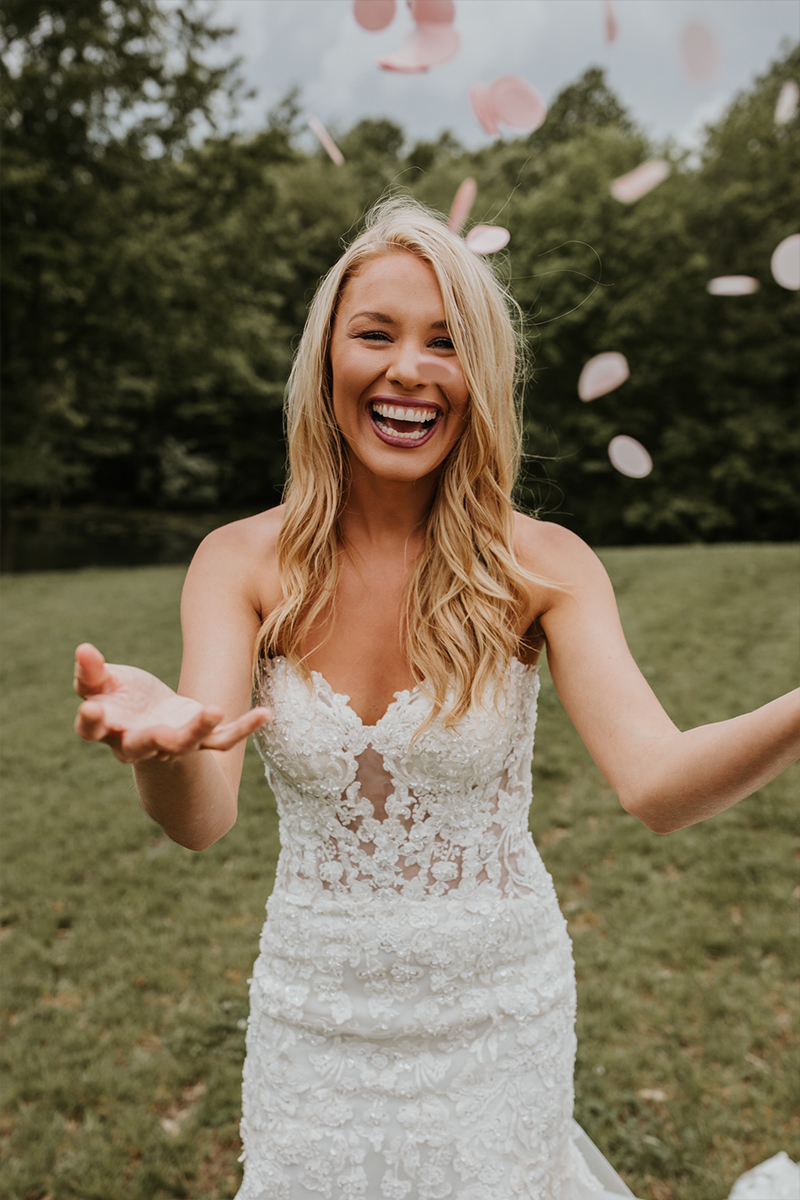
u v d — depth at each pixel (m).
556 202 22.59
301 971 1.47
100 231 15.52
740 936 3.74
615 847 4.62
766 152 21.84
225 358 18.38
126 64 14.95
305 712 1.46
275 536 1.55
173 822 1.13
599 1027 3.18
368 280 1.38
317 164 27.52
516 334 1.75
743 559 11.78
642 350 22.84
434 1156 1.42
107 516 31.47
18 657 9.33
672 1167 2.57
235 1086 3.00
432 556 1.50
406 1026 1.43
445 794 1.46
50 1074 3.10
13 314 16.50
